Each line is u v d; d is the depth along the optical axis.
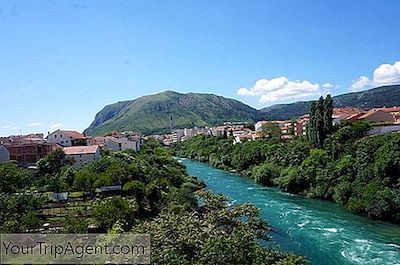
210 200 57.59
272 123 199.75
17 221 46.66
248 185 112.88
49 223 53.47
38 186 76.75
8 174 74.75
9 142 127.44
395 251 52.41
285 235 59.84
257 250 33.62
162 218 40.41
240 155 145.25
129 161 108.19
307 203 85.12
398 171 77.56
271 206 81.81
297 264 33.59
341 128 114.12
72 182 81.06
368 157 87.19
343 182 86.69
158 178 94.81
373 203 70.94
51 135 143.75
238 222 42.59
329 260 49.34
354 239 57.69
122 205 52.16
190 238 34.12
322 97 116.12
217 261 31.45
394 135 91.25
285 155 116.69
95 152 111.81
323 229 63.12
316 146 113.25
